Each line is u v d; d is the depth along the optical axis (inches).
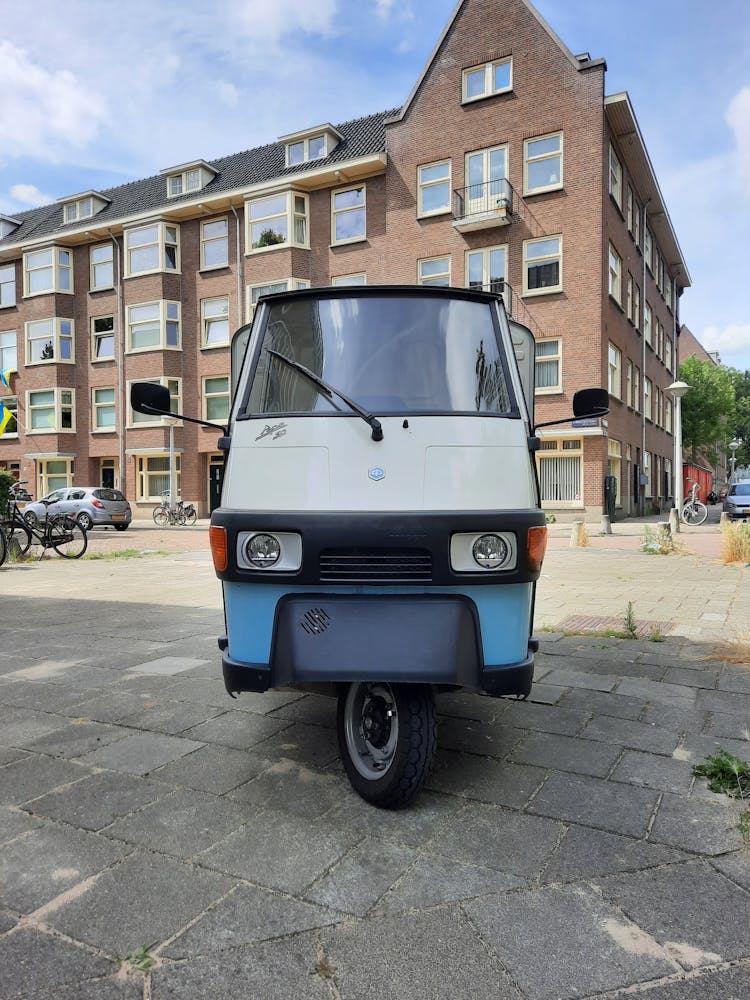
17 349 1280.8
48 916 82.2
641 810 107.8
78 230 1187.3
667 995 69.5
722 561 450.0
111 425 1200.8
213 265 1108.5
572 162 850.8
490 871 91.0
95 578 411.2
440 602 104.1
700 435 1747.0
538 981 71.4
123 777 121.0
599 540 624.7
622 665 192.1
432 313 124.4
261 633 107.9
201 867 92.5
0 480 498.0
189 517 1048.8
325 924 80.4
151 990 70.3
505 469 112.6
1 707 161.3
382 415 112.4
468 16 907.4
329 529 103.6
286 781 119.0
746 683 173.8
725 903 84.3
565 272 857.5
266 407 118.0
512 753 130.5
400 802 106.7
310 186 1027.3
